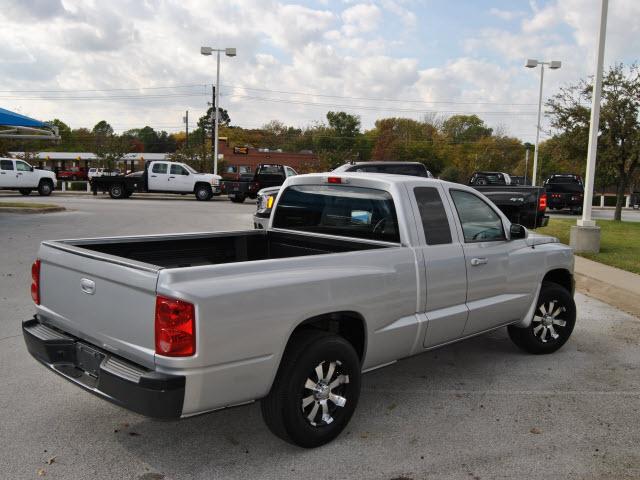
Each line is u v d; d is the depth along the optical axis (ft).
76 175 209.87
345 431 13.33
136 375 10.30
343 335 13.83
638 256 40.19
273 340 11.12
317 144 314.35
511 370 17.88
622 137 63.26
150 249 15.25
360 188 15.56
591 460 12.22
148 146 413.59
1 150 99.30
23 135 60.59
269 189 40.22
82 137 327.26
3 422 13.32
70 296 12.17
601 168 66.44
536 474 11.59
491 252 16.60
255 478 11.16
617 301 28.27
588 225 41.78
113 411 14.03
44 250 12.95
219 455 12.04
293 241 17.21
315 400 12.21
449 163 273.13
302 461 11.87
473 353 19.58
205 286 10.26
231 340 10.48
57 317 12.53
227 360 10.50
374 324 13.26
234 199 99.50
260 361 10.98
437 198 15.52
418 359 18.86
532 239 18.81
